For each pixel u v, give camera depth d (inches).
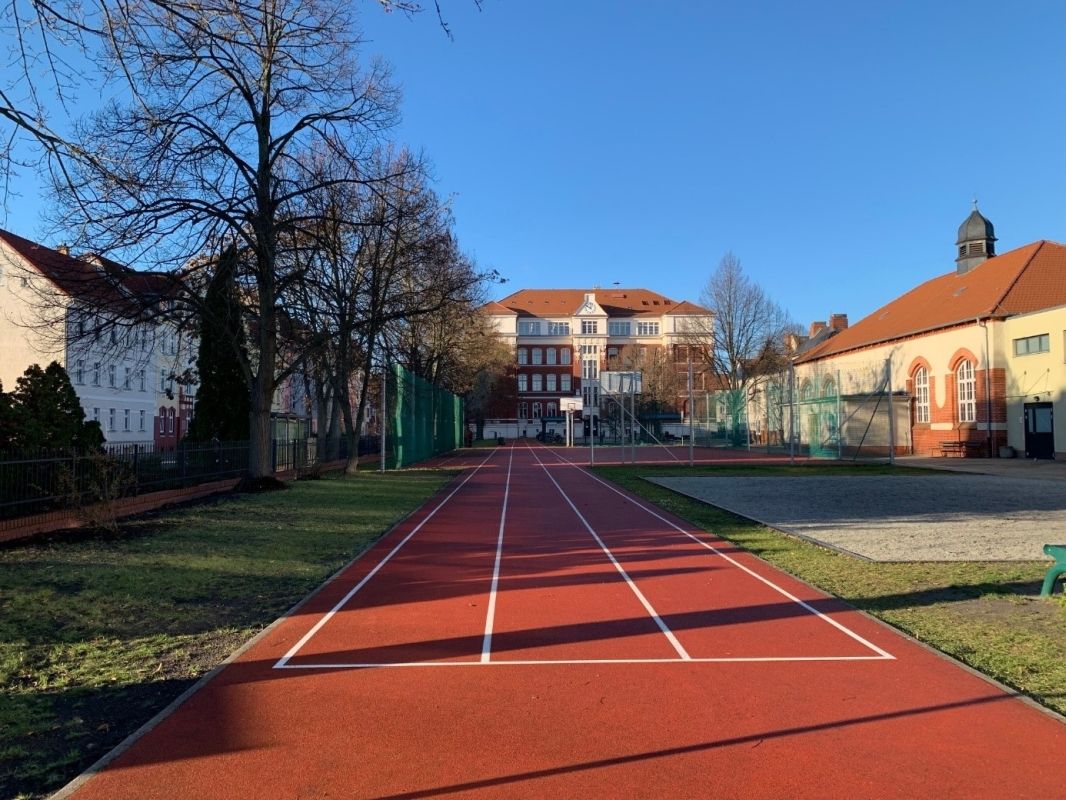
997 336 1440.7
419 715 212.1
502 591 373.7
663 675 246.8
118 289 719.7
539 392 4138.8
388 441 1892.2
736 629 303.3
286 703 221.5
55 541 468.4
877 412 1688.0
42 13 294.4
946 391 1574.8
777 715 212.2
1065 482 1011.3
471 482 1095.6
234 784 170.6
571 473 1299.2
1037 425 1360.7
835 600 352.8
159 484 695.1
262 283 828.0
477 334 2028.8
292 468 1178.0
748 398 2327.8
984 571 421.1
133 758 183.8
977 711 215.0
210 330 949.2
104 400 1786.4
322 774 175.6
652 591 373.7
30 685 237.1
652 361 3339.1
